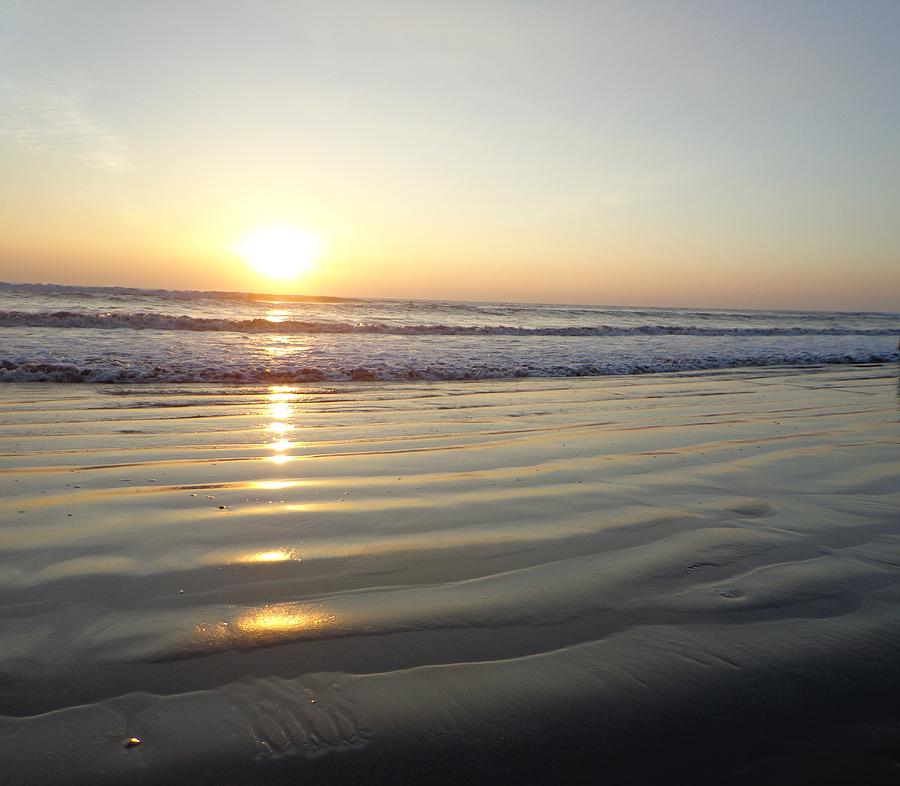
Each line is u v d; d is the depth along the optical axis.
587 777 1.73
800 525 3.75
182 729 1.86
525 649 2.32
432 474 4.83
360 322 26.84
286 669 2.16
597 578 2.95
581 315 43.12
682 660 2.27
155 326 18.36
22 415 6.91
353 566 3.04
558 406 8.51
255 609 2.58
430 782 1.70
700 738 1.88
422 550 3.26
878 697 2.09
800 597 2.79
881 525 3.79
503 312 43.09
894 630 2.51
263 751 1.78
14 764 1.70
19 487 4.24
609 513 3.92
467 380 11.41
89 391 8.84
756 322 44.06
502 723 1.92
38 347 12.55
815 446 6.09
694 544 3.40
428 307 45.38
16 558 3.04
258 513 3.79
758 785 1.71
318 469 4.93
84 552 3.13
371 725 1.90
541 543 3.38
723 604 2.71
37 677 2.08
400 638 2.38
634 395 9.71
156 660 2.20
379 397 9.06
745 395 9.89
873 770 1.76
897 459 5.57
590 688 2.10
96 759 1.73
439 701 2.01
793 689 2.12
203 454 5.38
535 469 5.04
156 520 3.63
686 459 5.46
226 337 16.66
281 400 8.59
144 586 2.77
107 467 4.85
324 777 1.70
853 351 19.25
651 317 45.25
